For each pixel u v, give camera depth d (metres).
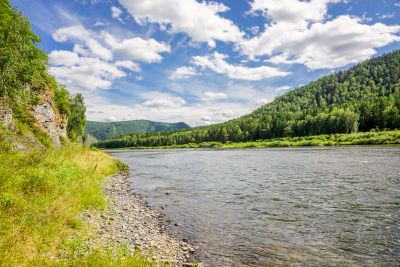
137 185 32.03
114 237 13.30
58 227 11.90
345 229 15.74
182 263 11.59
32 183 14.86
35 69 29.89
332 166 42.38
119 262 9.10
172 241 14.22
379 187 25.91
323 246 13.55
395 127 126.06
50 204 13.31
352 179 30.50
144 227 16.06
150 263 10.44
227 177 36.66
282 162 52.94
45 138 35.81
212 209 20.70
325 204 21.02
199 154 101.06
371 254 12.55
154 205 22.19
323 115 150.62
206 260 12.12
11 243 8.67
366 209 19.33
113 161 53.56
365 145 97.12
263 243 14.04
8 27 24.34
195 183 32.78
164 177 38.78
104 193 24.38
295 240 14.37
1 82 23.95
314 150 85.94
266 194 25.19
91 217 15.73
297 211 19.53
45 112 40.66
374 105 148.00
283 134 166.75
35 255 8.71
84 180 21.59
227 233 15.53
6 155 16.56
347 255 12.51
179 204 22.44
